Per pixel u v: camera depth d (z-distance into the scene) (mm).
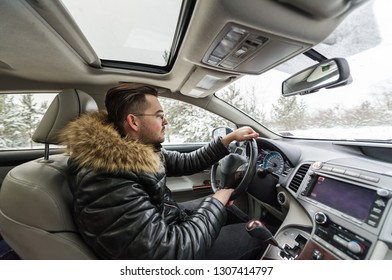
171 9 1029
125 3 1020
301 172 1140
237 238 1125
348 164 964
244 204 1766
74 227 688
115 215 620
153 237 638
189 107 1947
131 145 735
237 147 1520
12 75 1369
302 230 937
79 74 1416
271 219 1527
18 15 748
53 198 669
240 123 1879
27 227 666
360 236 719
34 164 811
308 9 654
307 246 849
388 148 1079
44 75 1388
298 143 1624
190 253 683
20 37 907
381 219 691
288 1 628
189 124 2025
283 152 1255
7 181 735
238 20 708
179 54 1188
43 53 1078
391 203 697
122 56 1429
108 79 1547
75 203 667
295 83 1404
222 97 1865
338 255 745
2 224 714
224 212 848
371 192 776
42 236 656
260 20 707
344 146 1293
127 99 826
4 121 1569
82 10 1045
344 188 881
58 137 827
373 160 1058
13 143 1625
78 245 662
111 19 1129
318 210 908
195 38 903
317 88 1235
